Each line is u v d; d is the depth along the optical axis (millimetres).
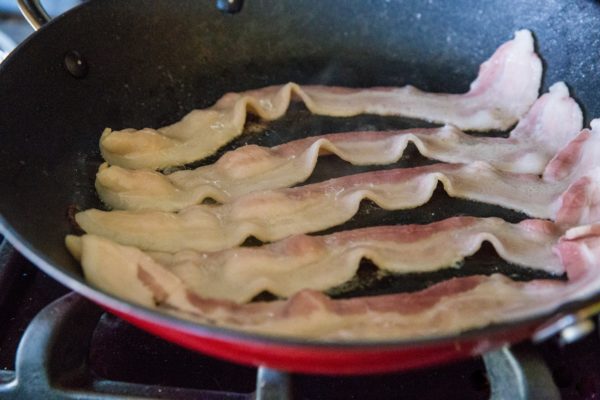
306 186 534
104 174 526
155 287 470
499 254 511
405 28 612
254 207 521
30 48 524
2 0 719
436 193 547
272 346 414
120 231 508
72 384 466
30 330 462
